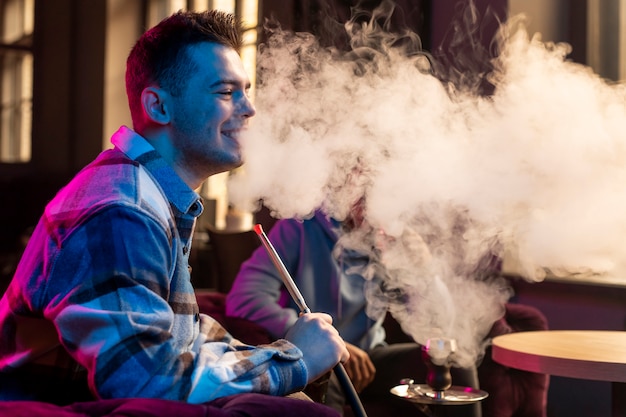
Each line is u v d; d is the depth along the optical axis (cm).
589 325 302
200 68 127
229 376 114
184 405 102
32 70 821
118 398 106
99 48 702
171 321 113
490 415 241
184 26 129
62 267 113
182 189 128
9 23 859
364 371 233
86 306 109
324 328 129
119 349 106
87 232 112
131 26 698
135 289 110
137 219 114
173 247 124
